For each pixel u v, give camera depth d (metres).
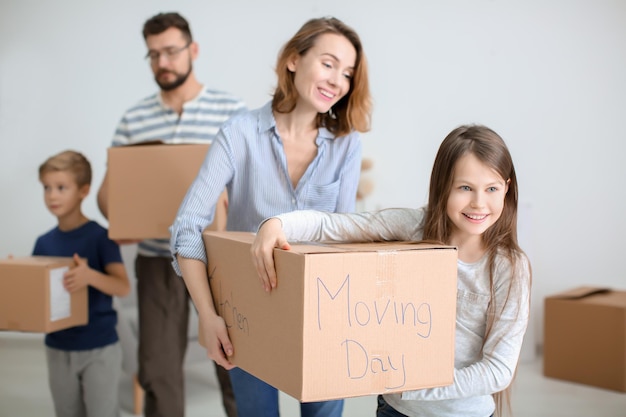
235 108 2.73
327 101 1.68
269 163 1.73
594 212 3.86
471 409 1.44
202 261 1.59
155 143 2.28
